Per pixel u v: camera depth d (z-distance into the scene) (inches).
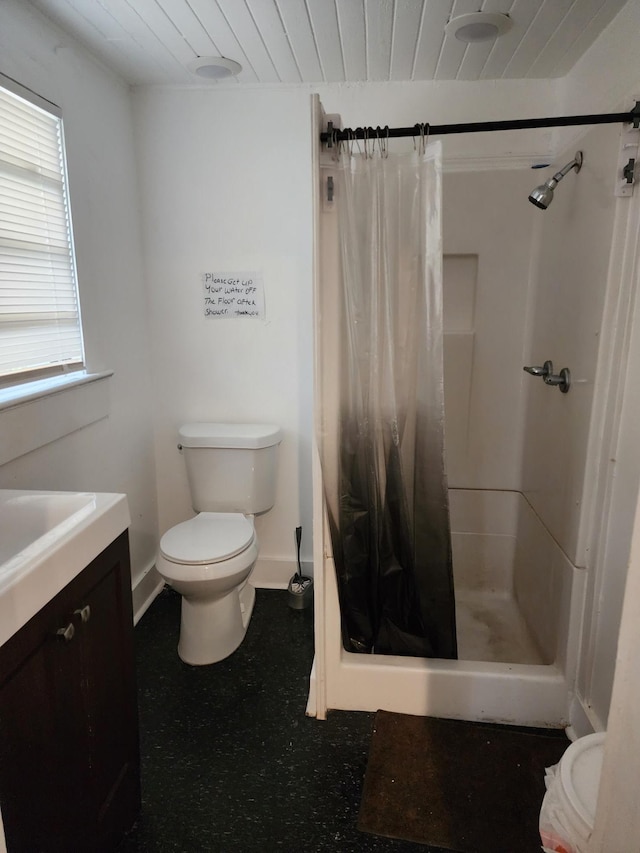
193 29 66.7
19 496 51.7
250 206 89.1
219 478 90.8
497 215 84.5
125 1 60.0
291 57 74.7
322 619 67.8
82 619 42.9
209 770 62.8
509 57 73.7
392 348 64.1
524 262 85.6
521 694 68.2
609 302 58.3
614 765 26.6
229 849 53.7
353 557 70.8
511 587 95.7
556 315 75.1
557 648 70.5
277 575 102.0
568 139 76.5
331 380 64.1
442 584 70.0
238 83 84.5
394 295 63.5
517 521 93.2
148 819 56.7
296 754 65.0
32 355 64.1
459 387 90.5
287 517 99.9
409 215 61.3
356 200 60.8
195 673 79.2
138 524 93.0
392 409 65.7
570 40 68.6
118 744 51.5
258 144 87.0
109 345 81.0
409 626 73.0
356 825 56.2
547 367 75.6
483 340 88.7
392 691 70.3
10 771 35.4
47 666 39.4
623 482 57.6
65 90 68.1
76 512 47.2
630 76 58.2
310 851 53.6
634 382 55.5
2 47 56.6
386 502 69.2
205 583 74.7
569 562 67.0
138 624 91.0
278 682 77.4
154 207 90.6
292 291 91.2
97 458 78.4
